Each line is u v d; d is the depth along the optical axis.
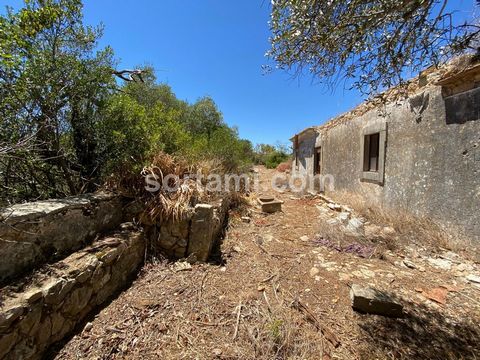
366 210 5.00
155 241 3.01
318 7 1.69
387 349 1.79
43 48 2.75
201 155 5.52
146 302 2.19
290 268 2.98
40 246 1.90
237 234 4.05
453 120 3.36
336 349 1.79
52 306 1.65
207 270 2.82
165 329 1.90
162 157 3.59
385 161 4.83
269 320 2.02
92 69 3.02
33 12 2.60
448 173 3.44
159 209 3.04
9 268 1.67
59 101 2.84
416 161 4.03
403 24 1.69
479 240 3.04
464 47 1.73
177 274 2.69
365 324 2.05
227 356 1.68
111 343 1.74
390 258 3.22
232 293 2.42
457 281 2.67
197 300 2.27
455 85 3.30
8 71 2.39
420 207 3.96
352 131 6.23
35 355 1.52
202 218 3.03
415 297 2.42
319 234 4.14
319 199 7.12
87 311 1.98
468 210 3.16
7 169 2.72
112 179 3.12
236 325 1.97
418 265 3.04
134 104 3.48
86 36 3.04
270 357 1.68
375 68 2.04
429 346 1.82
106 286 2.22
